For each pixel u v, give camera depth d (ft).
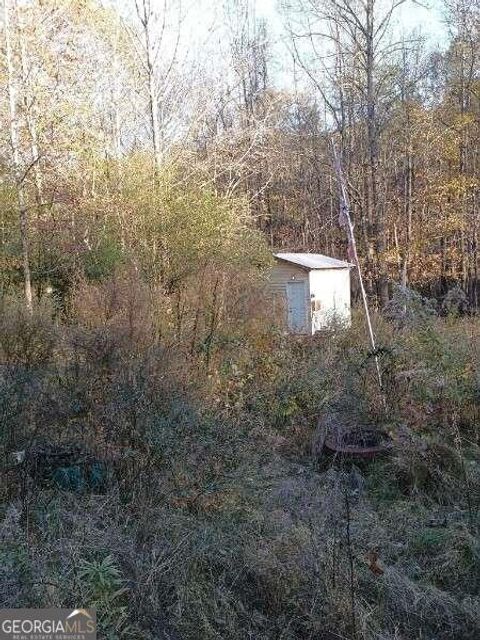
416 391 19.86
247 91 77.66
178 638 10.09
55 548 11.20
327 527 13.07
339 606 10.66
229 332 25.38
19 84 43.01
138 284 24.25
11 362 17.65
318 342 27.43
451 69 85.87
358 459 18.12
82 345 17.84
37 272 38.63
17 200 39.88
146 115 45.98
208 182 45.55
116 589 10.43
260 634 10.44
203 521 13.28
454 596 11.87
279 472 16.63
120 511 13.14
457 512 14.70
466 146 83.97
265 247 48.06
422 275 86.28
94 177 42.37
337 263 50.44
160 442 13.98
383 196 80.64
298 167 99.09
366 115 76.33
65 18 47.65
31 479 13.76
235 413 19.95
